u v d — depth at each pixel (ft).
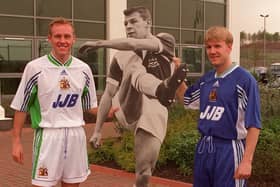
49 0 57.26
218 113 12.64
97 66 60.80
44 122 13.74
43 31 56.95
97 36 61.41
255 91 12.33
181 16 69.05
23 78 13.80
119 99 25.23
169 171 26.35
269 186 22.45
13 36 54.65
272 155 23.15
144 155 23.50
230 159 12.51
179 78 21.35
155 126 23.56
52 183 13.76
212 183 12.97
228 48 12.77
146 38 23.98
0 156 33.06
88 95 14.42
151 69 23.70
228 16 75.87
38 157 13.78
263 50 195.00
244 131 12.53
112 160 29.48
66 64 13.83
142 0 64.59
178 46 68.59
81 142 14.11
